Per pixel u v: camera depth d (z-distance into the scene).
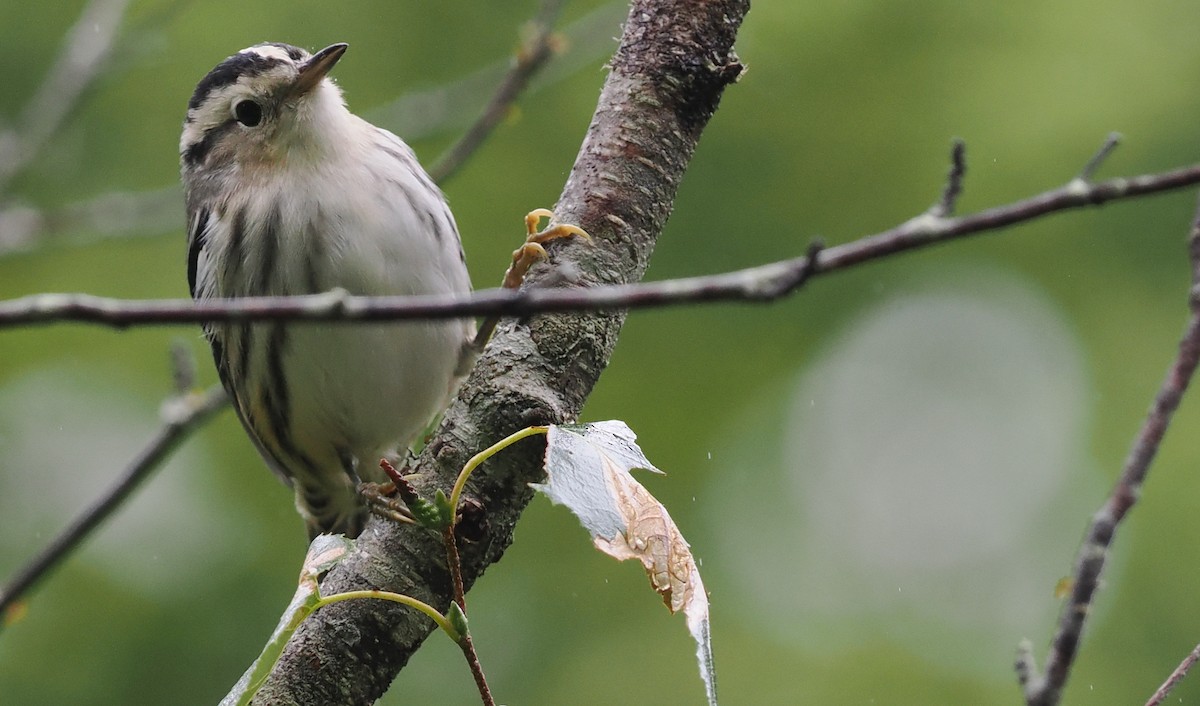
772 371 14.55
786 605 14.10
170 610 12.71
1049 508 14.91
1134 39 14.10
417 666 13.16
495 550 5.53
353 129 8.16
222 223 8.02
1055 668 4.36
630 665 13.30
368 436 8.38
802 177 14.13
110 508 7.86
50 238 10.06
